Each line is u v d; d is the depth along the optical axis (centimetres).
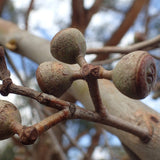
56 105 13
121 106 17
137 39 33
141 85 12
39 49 24
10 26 28
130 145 16
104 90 18
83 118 13
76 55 13
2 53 13
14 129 12
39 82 13
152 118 16
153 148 15
